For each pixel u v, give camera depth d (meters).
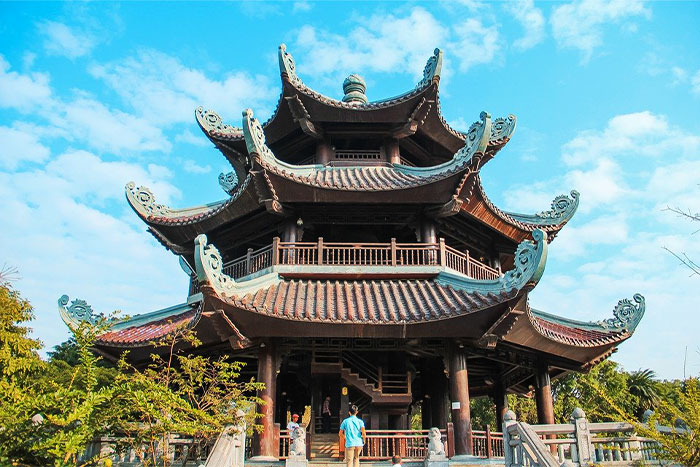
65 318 22.11
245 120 21.28
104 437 15.23
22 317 19.81
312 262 22.30
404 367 23.12
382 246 22.80
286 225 23.06
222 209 23.12
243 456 15.24
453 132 26.83
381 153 26.58
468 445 19.17
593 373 46.38
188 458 15.72
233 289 18.92
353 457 16.78
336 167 25.72
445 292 20.72
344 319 18.72
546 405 22.70
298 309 19.22
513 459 14.27
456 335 19.14
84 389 13.05
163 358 21.66
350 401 22.89
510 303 18.14
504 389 26.59
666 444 12.82
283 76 24.53
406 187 21.61
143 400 12.83
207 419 13.56
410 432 19.22
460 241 25.33
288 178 21.39
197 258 17.75
